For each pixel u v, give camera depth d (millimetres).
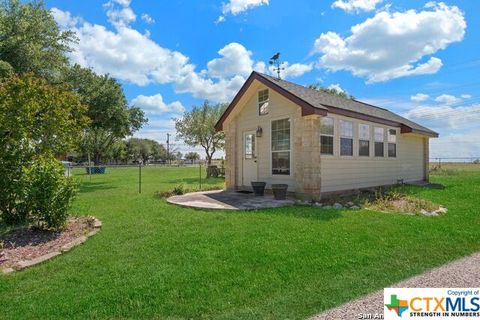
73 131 7570
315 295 2906
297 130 8906
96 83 15586
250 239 4680
